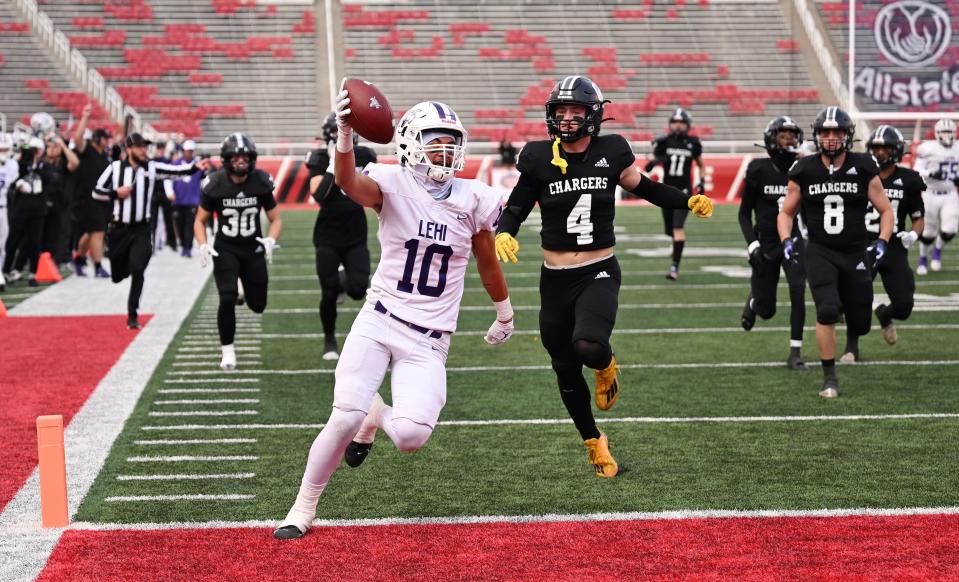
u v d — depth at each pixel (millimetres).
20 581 16375
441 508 19734
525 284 54750
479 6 134375
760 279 34562
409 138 17578
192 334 40125
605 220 21078
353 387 17734
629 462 22672
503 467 22359
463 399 28922
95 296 50875
